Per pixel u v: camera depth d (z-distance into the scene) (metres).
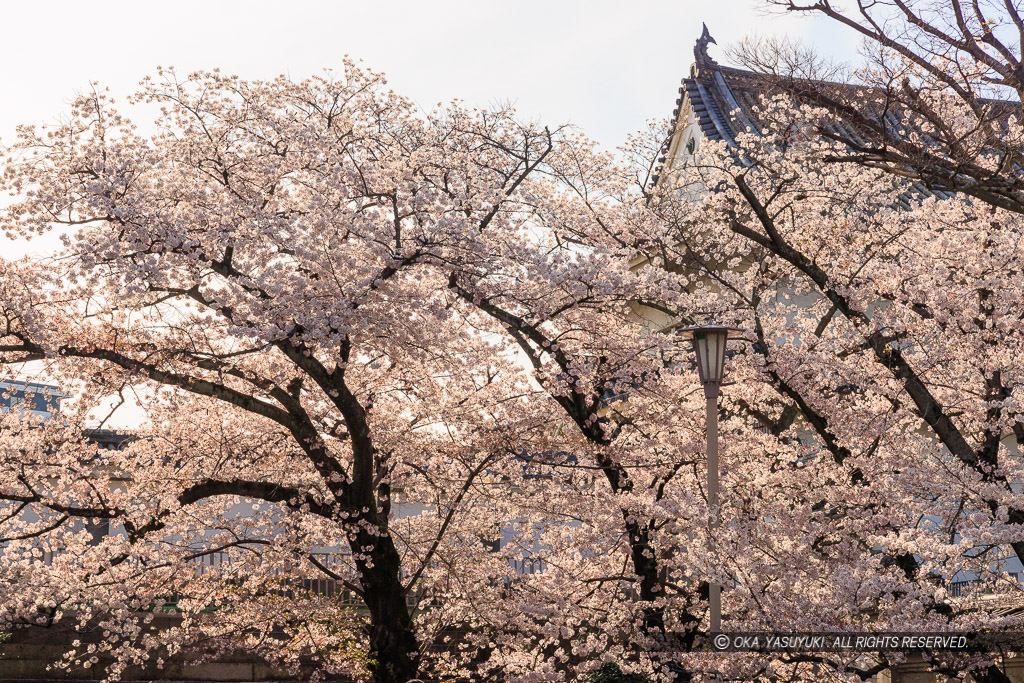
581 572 11.73
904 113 12.67
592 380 11.63
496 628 12.34
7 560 11.43
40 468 11.21
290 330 10.23
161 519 11.52
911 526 10.49
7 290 10.12
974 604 9.68
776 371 11.47
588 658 11.72
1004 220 12.52
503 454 11.94
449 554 12.35
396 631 11.62
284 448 12.32
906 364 11.42
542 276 10.92
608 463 11.75
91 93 10.95
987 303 11.74
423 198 10.66
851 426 11.12
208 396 11.87
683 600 11.56
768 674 10.09
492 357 12.21
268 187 11.82
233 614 12.43
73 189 10.60
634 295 11.59
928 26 11.54
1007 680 10.08
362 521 11.30
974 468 10.76
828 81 11.97
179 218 10.48
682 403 11.93
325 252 10.46
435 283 11.62
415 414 12.41
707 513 9.38
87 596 10.98
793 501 11.33
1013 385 11.24
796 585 9.55
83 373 11.07
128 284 9.95
